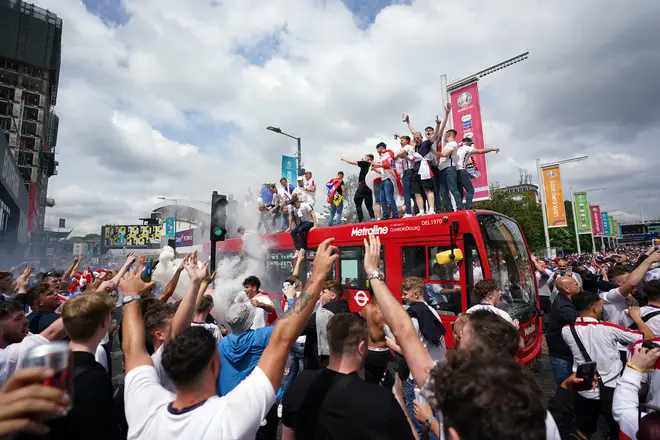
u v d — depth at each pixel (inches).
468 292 254.4
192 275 114.4
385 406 75.4
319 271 81.0
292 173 693.9
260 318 197.9
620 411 99.3
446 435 49.3
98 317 88.4
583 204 1422.2
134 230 2383.1
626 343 151.6
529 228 1211.9
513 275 279.7
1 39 2325.3
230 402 66.7
